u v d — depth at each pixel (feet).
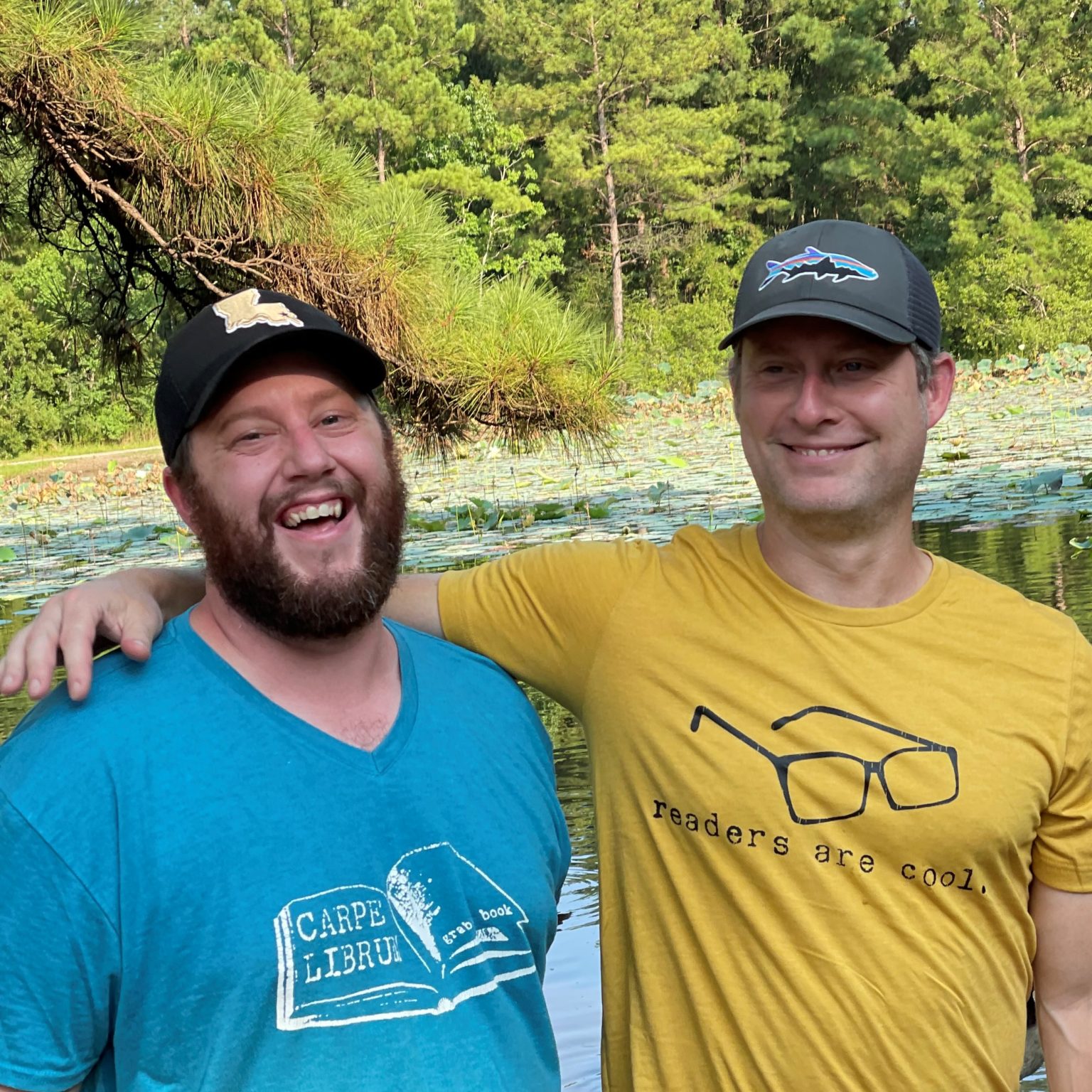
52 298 78.33
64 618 4.77
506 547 23.36
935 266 93.91
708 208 91.09
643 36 87.10
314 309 4.94
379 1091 4.41
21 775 4.45
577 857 10.57
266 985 4.34
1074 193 91.09
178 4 97.40
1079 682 5.41
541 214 87.61
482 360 20.89
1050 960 5.61
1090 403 48.67
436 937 4.61
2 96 18.74
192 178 19.22
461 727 5.03
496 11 89.04
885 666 5.39
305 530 4.72
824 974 5.17
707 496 29.30
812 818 5.25
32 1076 4.32
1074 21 90.17
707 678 5.46
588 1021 8.09
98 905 4.33
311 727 4.67
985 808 5.21
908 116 94.12
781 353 5.49
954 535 21.66
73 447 82.89
